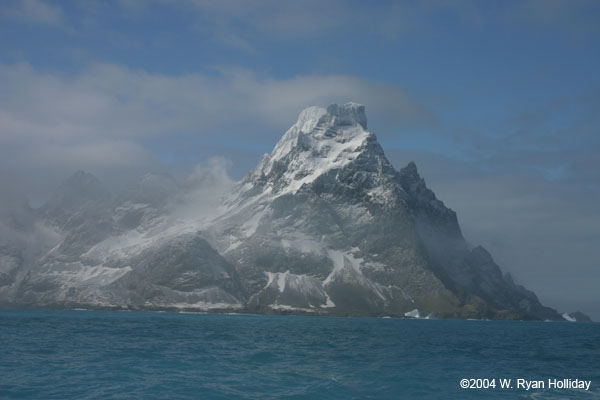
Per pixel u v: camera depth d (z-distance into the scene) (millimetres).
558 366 127438
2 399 74438
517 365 126500
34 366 100938
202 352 133375
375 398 79938
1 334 170750
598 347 196750
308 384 88812
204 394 79625
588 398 85188
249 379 92688
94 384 84875
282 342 173250
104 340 160125
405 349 159125
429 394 84125
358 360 125000
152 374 95188
